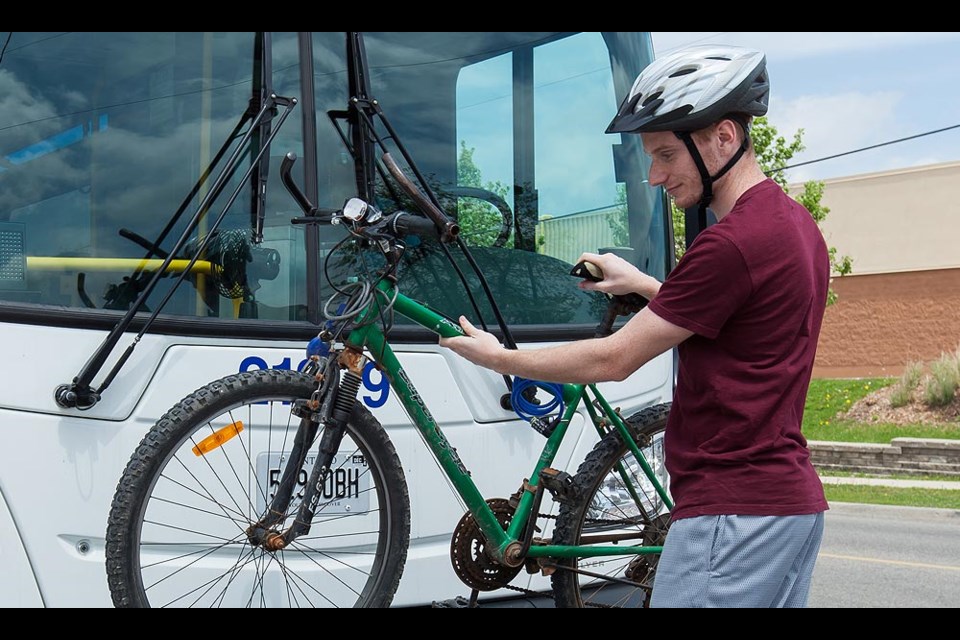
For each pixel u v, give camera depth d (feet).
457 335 11.18
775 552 8.50
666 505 13.14
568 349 9.08
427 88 13.62
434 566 12.51
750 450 8.52
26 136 11.41
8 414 10.58
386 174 13.09
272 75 12.42
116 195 11.68
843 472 45.60
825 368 86.69
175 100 12.05
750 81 8.78
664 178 9.09
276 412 11.53
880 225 94.99
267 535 10.44
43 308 10.84
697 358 8.69
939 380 52.49
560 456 13.41
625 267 11.19
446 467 11.44
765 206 8.62
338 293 11.05
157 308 11.09
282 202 12.28
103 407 10.94
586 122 14.96
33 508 10.62
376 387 12.21
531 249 14.11
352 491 11.89
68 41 11.73
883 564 26.27
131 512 9.75
